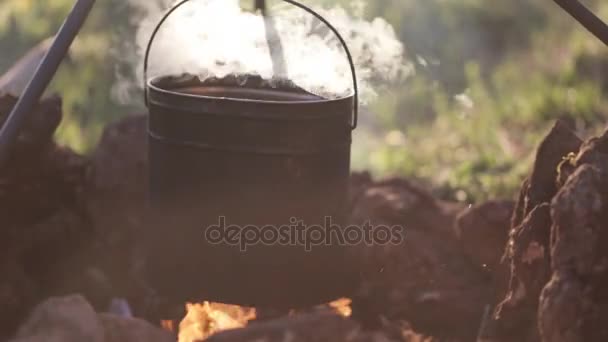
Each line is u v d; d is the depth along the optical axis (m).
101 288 4.51
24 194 4.13
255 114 3.59
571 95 8.35
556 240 3.45
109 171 4.93
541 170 3.86
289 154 3.63
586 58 9.12
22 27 9.38
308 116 3.63
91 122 7.66
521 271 3.72
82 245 4.47
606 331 3.34
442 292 4.59
